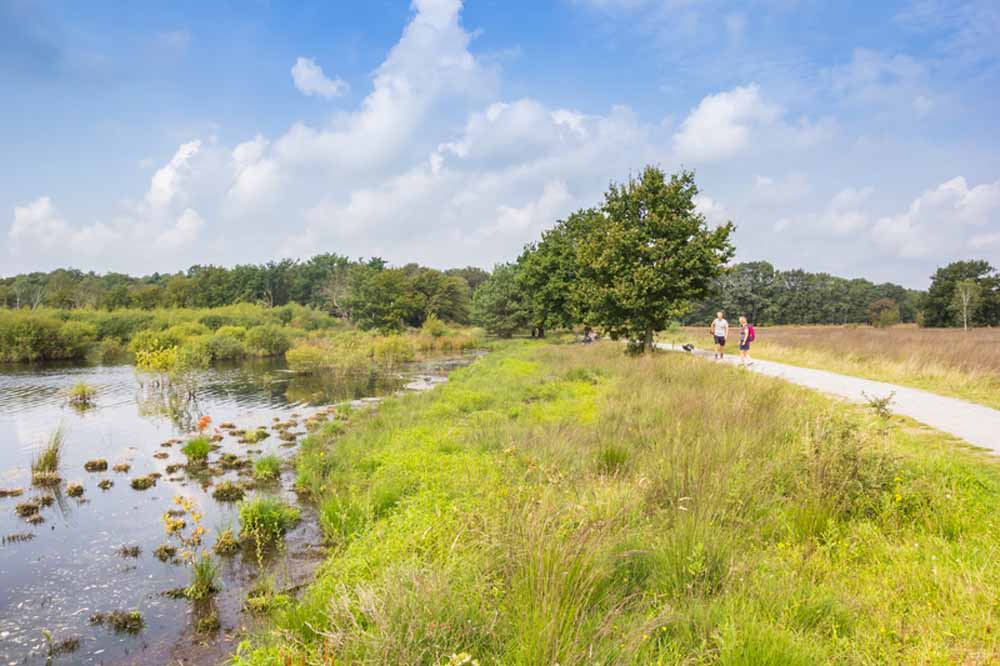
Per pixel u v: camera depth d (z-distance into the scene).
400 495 8.28
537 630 3.59
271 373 30.38
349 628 3.98
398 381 26.77
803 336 36.62
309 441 13.30
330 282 101.94
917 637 3.85
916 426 10.48
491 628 3.73
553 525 5.03
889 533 5.86
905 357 20.50
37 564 7.36
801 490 6.81
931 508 6.30
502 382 20.64
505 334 60.66
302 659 3.78
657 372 18.08
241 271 102.25
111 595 6.56
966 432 9.98
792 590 4.43
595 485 7.25
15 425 16.55
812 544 5.65
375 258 101.88
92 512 9.24
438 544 5.43
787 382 15.27
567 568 4.35
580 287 27.81
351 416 16.66
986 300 71.25
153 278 145.62
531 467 7.38
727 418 10.05
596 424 11.63
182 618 6.03
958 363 17.81
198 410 18.92
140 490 10.39
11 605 6.35
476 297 66.38
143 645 5.55
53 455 11.85
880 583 4.77
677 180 24.77
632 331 25.53
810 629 4.02
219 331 42.78
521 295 57.34
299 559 7.32
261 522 8.32
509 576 4.50
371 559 5.53
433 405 16.22
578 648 3.54
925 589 4.59
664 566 4.97
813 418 9.82
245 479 11.00
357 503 8.08
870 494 6.45
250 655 4.31
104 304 76.38
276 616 5.19
